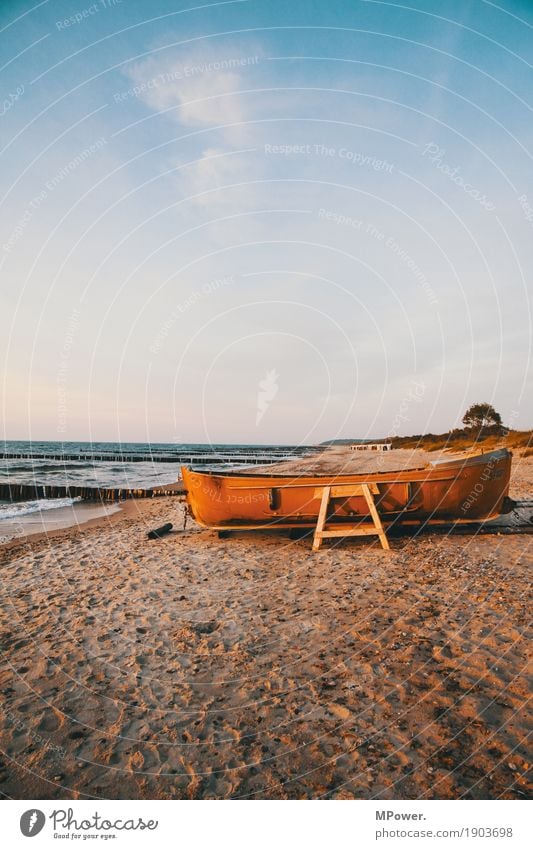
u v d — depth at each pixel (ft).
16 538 32.99
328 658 12.66
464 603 15.87
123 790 8.43
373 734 9.52
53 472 99.04
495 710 10.02
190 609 16.74
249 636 14.29
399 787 8.20
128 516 43.29
